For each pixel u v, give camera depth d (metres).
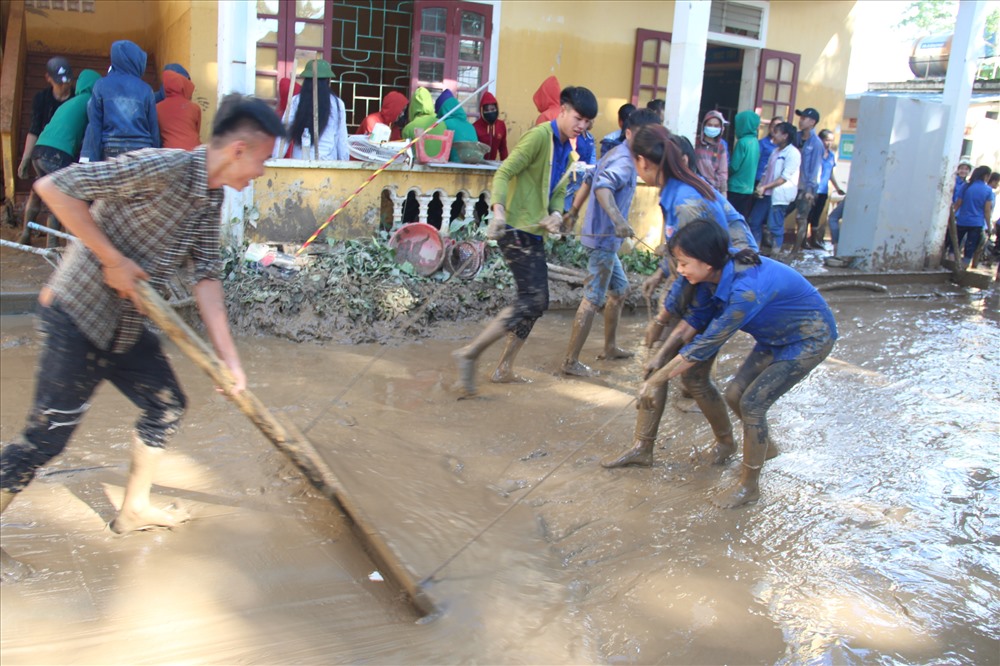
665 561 3.49
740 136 10.69
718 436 4.47
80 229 2.71
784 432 5.05
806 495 4.19
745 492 4.04
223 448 4.23
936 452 4.88
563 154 5.48
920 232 11.18
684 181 4.43
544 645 2.92
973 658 2.98
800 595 3.30
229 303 6.36
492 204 5.26
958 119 10.97
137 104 6.87
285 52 8.66
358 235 7.86
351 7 10.55
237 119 2.81
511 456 4.48
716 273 3.79
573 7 10.45
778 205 11.02
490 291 7.28
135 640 2.78
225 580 3.14
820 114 13.27
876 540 3.78
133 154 2.76
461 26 9.76
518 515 3.81
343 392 5.24
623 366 6.25
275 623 2.93
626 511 3.91
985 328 8.55
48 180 2.67
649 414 4.33
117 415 4.58
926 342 7.70
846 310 9.05
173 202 2.86
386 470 4.12
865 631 3.09
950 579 3.50
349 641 2.87
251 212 7.26
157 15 11.27
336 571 3.26
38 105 8.09
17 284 6.59
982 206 12.10
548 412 5.17
